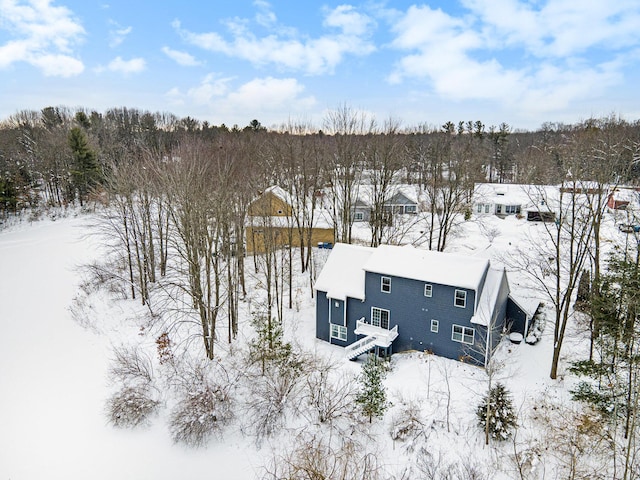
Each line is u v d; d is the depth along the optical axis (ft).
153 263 112.98
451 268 81.35
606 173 74.90
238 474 58.95
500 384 67.41
